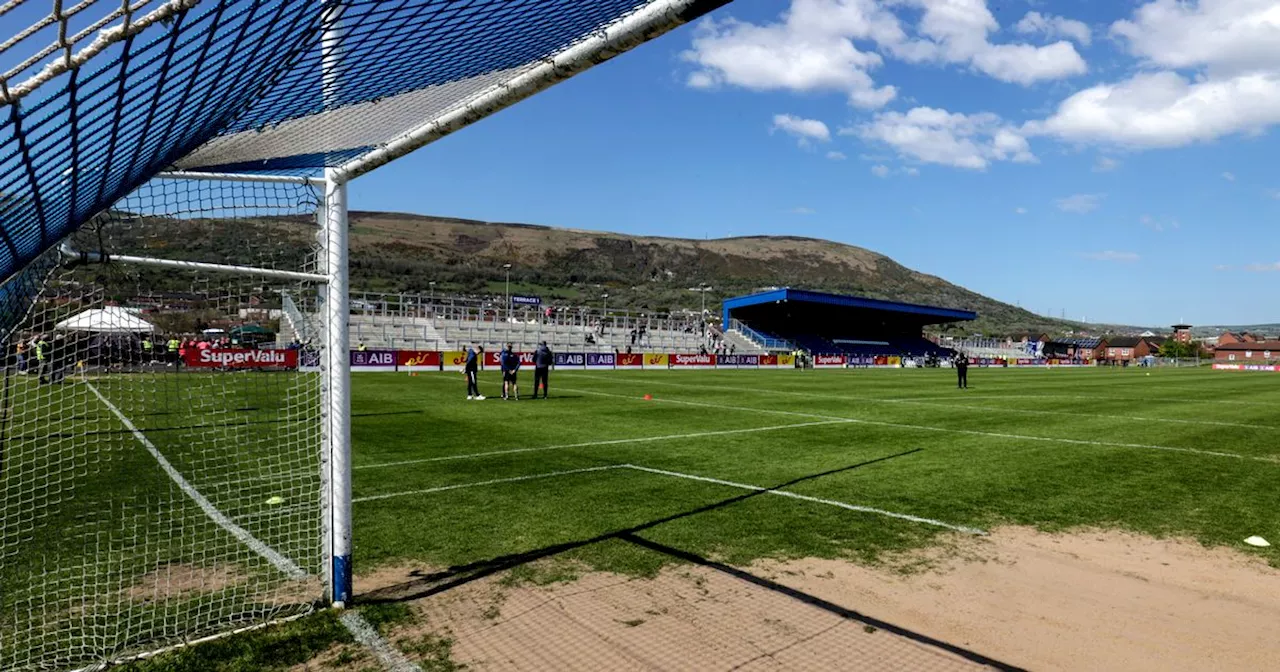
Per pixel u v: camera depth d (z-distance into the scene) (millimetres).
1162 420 15094
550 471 8203
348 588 4117
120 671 3287
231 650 3504
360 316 39500
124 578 4531
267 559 4914
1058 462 9344
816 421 14023
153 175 3115
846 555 5156
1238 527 6121
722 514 6273
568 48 2588
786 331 69250
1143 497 7254
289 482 7410
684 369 43562
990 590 4508
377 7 1778
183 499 6668
